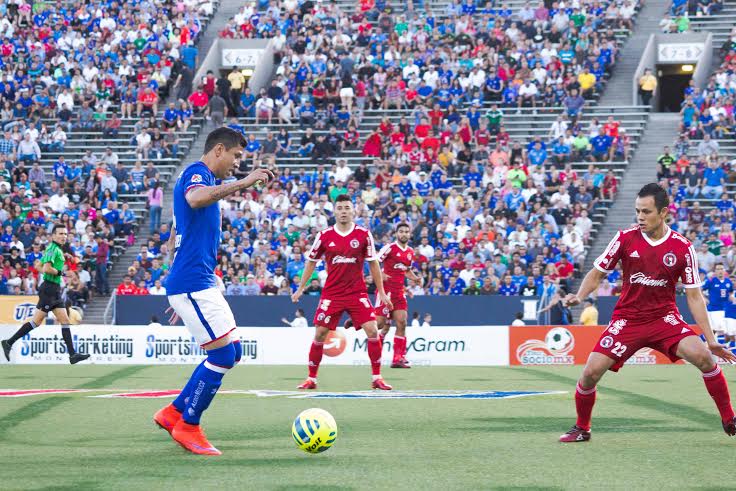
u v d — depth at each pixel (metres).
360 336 28.61
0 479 9.14
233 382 20.91
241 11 57.41
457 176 42.84
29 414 14.31
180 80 50.56
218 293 11.05
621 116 46.22
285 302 34.75
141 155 46.25
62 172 44.16
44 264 23.34
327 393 17.95
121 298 35.47
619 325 11.64
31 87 50.97
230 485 8.89
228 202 41.06
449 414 14.48
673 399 16.84
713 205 39.22
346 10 56.44
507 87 47.78
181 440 10.74
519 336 28.73
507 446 11.30
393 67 49.50
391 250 24.78
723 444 11.51
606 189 40.72
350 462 10.15
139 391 18.28
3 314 33.97
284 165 44.94
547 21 51.38
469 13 53.66
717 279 30.75
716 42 51.06
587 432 11.68
